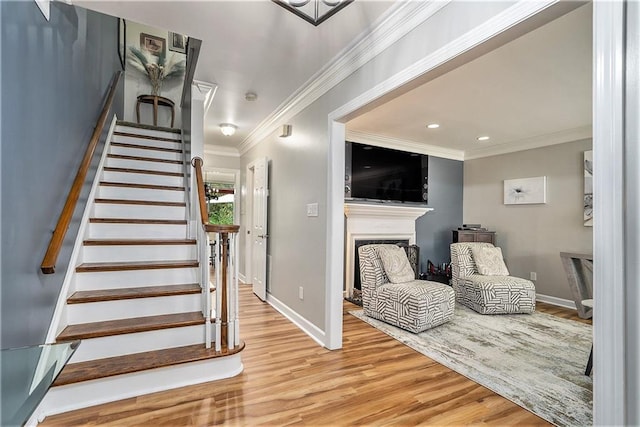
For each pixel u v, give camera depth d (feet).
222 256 7.20
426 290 10.43
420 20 5.92
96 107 9.45
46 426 5.24
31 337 5.10
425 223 17.46
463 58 5.30
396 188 16.19
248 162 17.66
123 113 14.51
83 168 6.97
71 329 6.54
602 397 3.38
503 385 6.88
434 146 17.03
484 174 17.58
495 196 16.98
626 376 3.23
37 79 5.25
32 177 5.09
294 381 6.89
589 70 8.44
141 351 6.84
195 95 10.02
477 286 12.38
